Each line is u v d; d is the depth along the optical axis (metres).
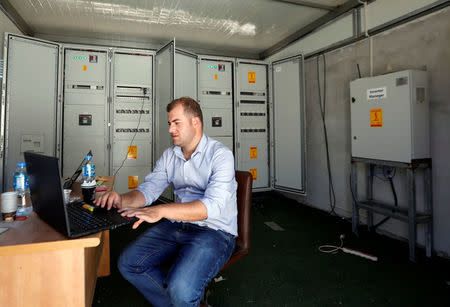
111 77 3.86
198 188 1.47
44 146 3.46
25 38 3.25
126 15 3.63
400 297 1.82
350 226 3.29
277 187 4.48
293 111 4.20
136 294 1.87
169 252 1.38
